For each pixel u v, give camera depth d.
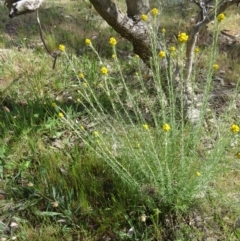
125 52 4.56
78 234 2.21
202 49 4.41
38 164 2.75
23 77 3.91
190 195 2.13
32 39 4.97
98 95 3.47
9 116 3.16
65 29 5.23
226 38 4.88
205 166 2.09
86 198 2.38
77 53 4.53
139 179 2.36
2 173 2.66
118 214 2.24
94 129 3.02
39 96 3.58
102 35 4.98
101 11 2.79
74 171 2.48
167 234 2.19
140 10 2.95
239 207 2.20
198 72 3.77
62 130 3.07
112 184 2.50
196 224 2.23
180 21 5.19
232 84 3.77
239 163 2.39
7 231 2.28
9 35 5.12
